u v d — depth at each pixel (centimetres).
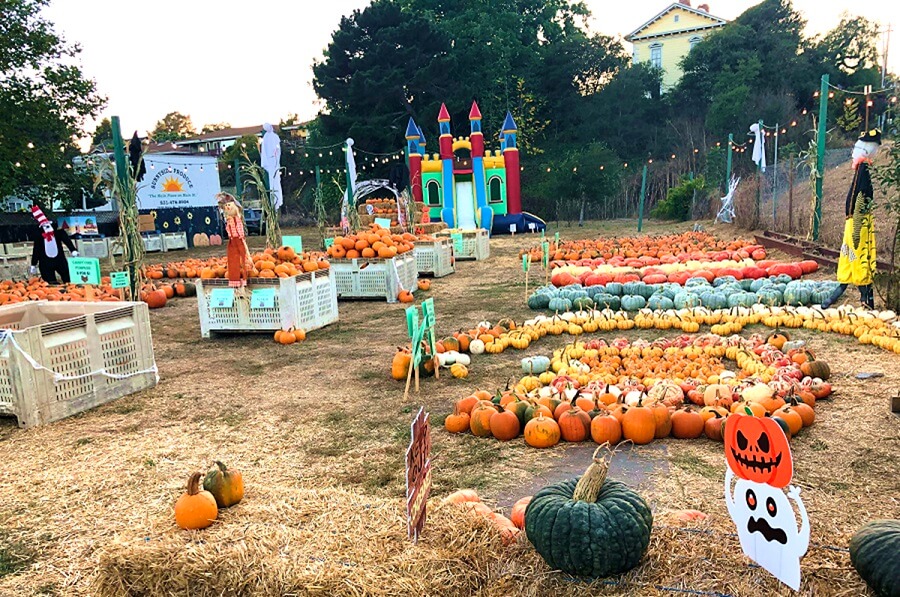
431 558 331
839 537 337
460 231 2156
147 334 819
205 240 3538
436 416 666
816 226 1722
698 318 1049
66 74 2403
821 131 1694
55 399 696
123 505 480
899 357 788
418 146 3356
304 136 5959
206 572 331
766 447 290
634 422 566
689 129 4584
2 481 539
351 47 4397
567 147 5069
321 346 1017
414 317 735
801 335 938
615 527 312
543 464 536
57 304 843
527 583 317
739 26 4781
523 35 5428
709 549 328
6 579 394
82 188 2605
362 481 518
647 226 3234
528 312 1227
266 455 581
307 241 3300
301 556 333
